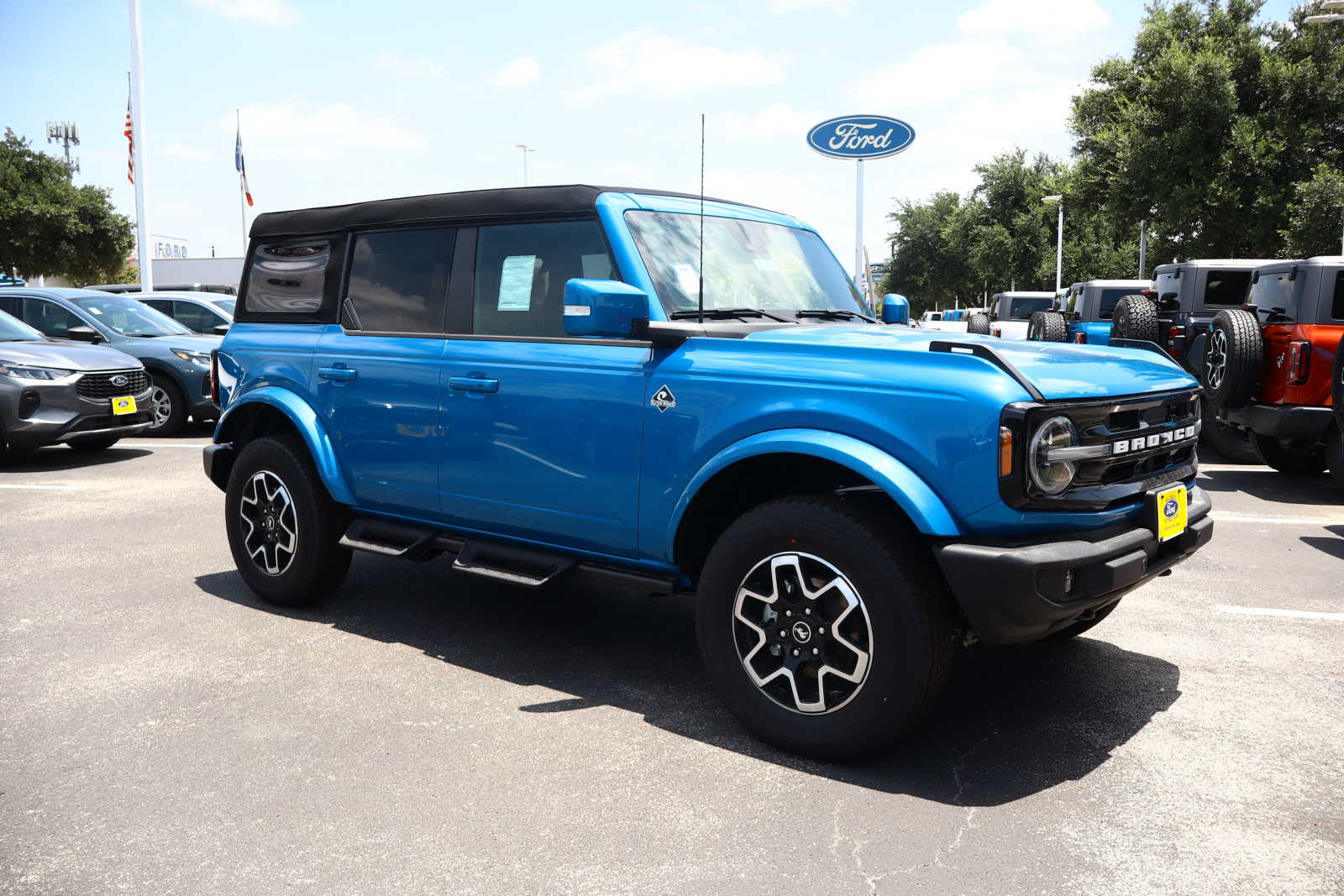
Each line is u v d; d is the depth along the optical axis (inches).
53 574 220.2
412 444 169.2
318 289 189.5
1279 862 105.0
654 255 149.4
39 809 115.6
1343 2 822.5
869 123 896.3
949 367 118.0
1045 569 112.1
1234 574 223.5
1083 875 102.3
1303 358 313.3
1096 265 1920.5
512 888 99.4
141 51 780.0
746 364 132.3
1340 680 159.3
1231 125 1016.2
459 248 167.8
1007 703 149.3
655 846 107.8
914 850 107.1
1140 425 129.6
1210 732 138.9
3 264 1441.9
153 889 99.2
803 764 128.1
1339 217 907.4
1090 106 1181.1
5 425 356.8
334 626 185.0
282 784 121.9
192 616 189.8
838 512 122.0
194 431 492.1
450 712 144.8
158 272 1651.1
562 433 149.0
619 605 200.5
